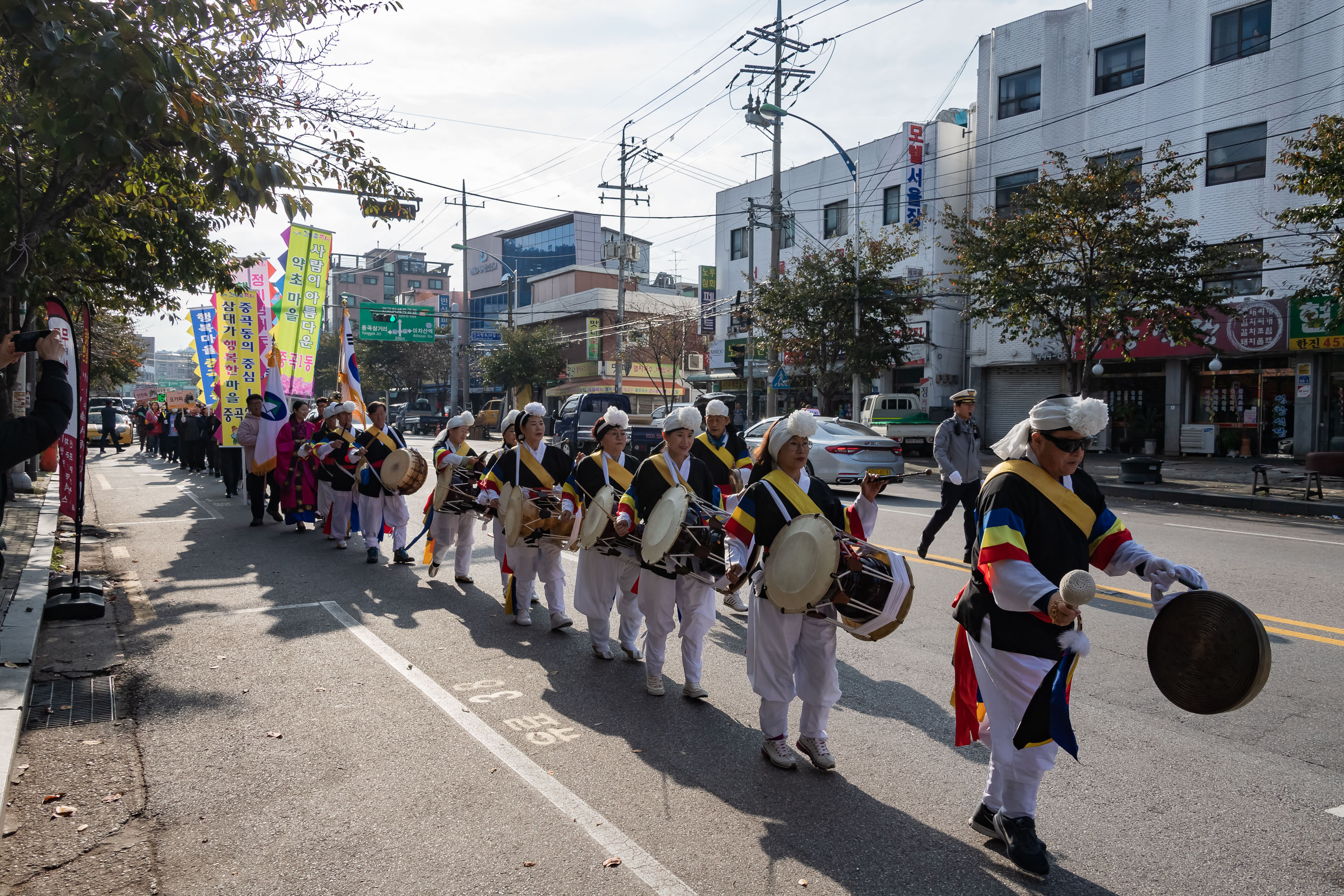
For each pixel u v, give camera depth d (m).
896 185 31.56
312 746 4.57
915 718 5.00
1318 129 15.70
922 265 30.50
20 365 16.00
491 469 7.12
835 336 26.02
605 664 6.08
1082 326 19.75
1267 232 22.73
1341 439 22.25
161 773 4.24
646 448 19.17
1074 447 3.21
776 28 25.81
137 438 41.88
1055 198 19.11
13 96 7.37
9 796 3.97
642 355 48.00
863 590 3.79
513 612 7.04
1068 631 3.22
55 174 7.53
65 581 7.95
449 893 3.20
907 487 18.55
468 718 4.99
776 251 26.77
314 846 3.54
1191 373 25.03
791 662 4.22
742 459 7.17
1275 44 22.41
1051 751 3.29
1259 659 2.69
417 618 7.30
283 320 18.16
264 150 7.19
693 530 4.96
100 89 5.31
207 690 5.45
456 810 3.85
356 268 99.25
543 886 3.24
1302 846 3.52
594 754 4.49
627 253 40.41
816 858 3.44
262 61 8.91
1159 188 19.12
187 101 6.05
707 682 5.70
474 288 81.12
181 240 11.32
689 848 3.52
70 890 3.22
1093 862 3.41
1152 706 5.14
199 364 21.64
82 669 5.83
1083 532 3.26
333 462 10.52
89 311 7.47
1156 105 24.73
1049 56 26.97
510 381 45.88
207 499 16.23
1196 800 3.93
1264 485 15.75
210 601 7.89
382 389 65.12
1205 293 18.97
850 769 4.31
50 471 20.86
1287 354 22.88
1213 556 9.91
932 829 3.68
